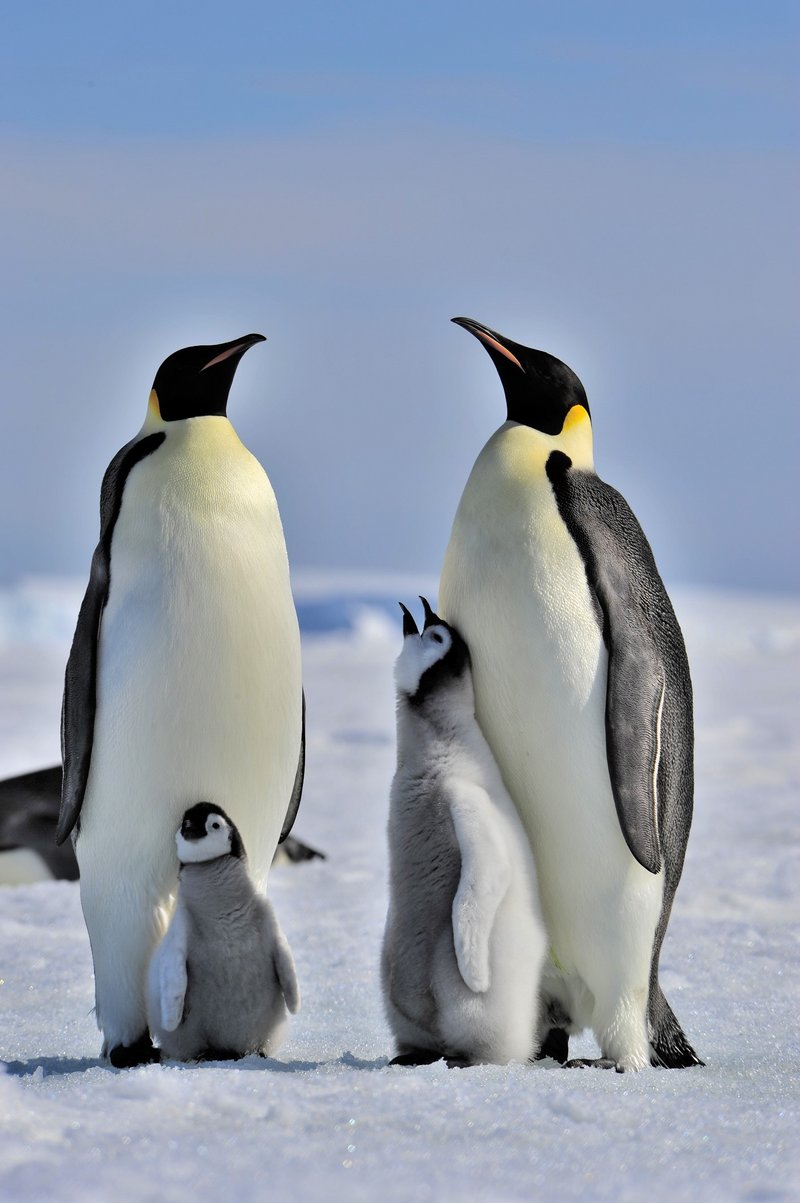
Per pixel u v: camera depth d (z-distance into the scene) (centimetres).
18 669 8050
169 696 1366
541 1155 951
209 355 1455
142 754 1370
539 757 1336
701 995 1647
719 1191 891
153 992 1272
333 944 1931
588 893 1347
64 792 1400
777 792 3503
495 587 1338
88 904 1419
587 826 1338
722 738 4741
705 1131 1021
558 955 1377
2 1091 1058
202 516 1387
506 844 1248
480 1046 1245
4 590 10462
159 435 1449
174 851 1387
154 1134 976
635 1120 1042
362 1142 967
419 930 1254
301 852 2717
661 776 1380
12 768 4169
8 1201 841
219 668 1370
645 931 1359
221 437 1441
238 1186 869
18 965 1809
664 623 1409
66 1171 891
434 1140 979
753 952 1867
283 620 1416
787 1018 1547
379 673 7819
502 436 1417
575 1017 1410
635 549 1402
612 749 1321
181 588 1370
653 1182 903
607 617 1342
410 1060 1259
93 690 1389
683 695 1427
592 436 1466
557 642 1327
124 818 1383
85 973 1767
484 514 1368
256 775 1408
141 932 1395
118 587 1393
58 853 2702
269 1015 1295
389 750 4531
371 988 1683
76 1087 1105
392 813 1287
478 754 1303
